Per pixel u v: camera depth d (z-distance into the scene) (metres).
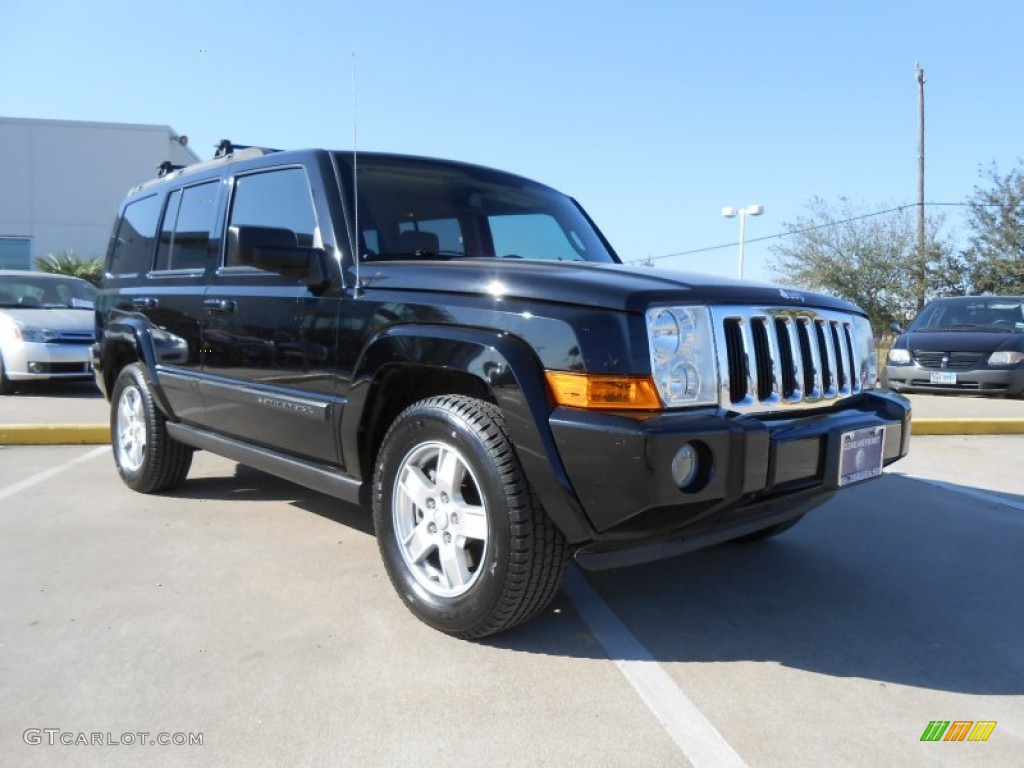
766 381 2.93
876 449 3.18
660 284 2.77
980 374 10.20
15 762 2.18
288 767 2.17
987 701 2.63
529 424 2.65
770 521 3.16
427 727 2.38
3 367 9.69
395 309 3.13
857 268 29.03
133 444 5.11
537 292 2.76
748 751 2.30
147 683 2.62
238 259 3.31
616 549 2.81
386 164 3.92
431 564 3.20
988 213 27.28
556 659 2.85
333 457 3.49
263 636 2.98
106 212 29.45
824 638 3.10
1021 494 5.54
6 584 3.47
